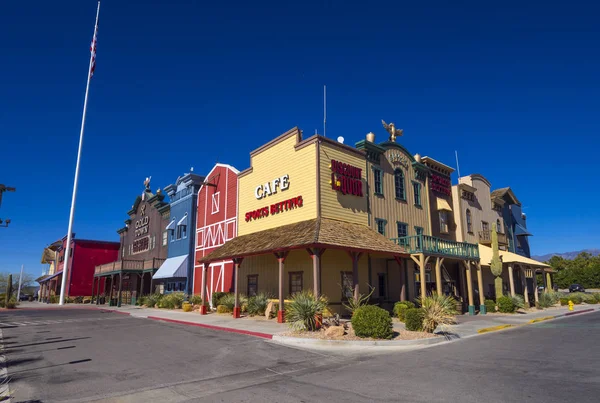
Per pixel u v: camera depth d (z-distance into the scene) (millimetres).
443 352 11031
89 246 51562
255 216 23891
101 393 7281
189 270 32125
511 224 37656
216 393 7203
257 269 23562
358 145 22875
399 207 24531
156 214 40781
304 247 16500
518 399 6473
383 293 22328
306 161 20641
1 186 17156
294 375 8531
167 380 8164
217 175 30797
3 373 9008
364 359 10180
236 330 15602
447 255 21328
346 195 21016
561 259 71500
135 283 42344
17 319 23797
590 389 6965
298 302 14281
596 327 16641
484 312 23344
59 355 11125
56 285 56344
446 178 29922
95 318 23219
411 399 6609
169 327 17609
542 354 10461
